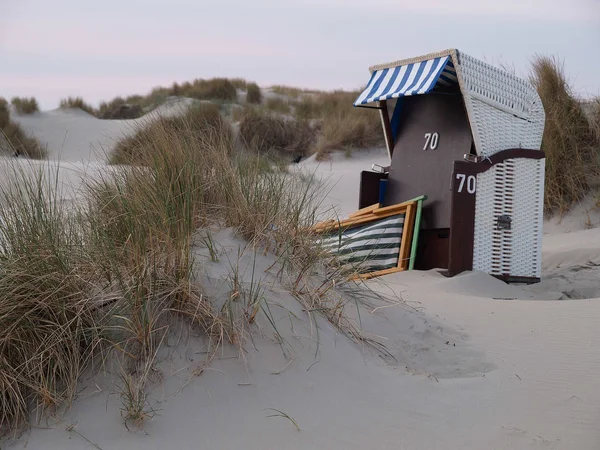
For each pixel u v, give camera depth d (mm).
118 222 3611
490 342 3807
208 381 2930
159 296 3180
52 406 2787
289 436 2717
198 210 4062
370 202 6797
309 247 4117
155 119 4762
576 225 8953
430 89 5711
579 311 4309
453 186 5750
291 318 3367
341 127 17094
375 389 3102
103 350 2986
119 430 2674
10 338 2873
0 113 20328
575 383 3217
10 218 3283
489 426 2855
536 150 6141
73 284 3109
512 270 6066
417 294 5023
